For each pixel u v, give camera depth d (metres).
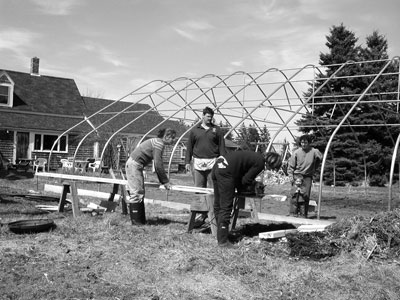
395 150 9.12
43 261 5.87
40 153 29.09
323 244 6.55
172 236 7.42
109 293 4.81
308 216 10.83
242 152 6.85
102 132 27.09
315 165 10.54
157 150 8.30
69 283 5.04
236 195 7.21
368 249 6.26
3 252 6.14
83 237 7.25
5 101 29.36
